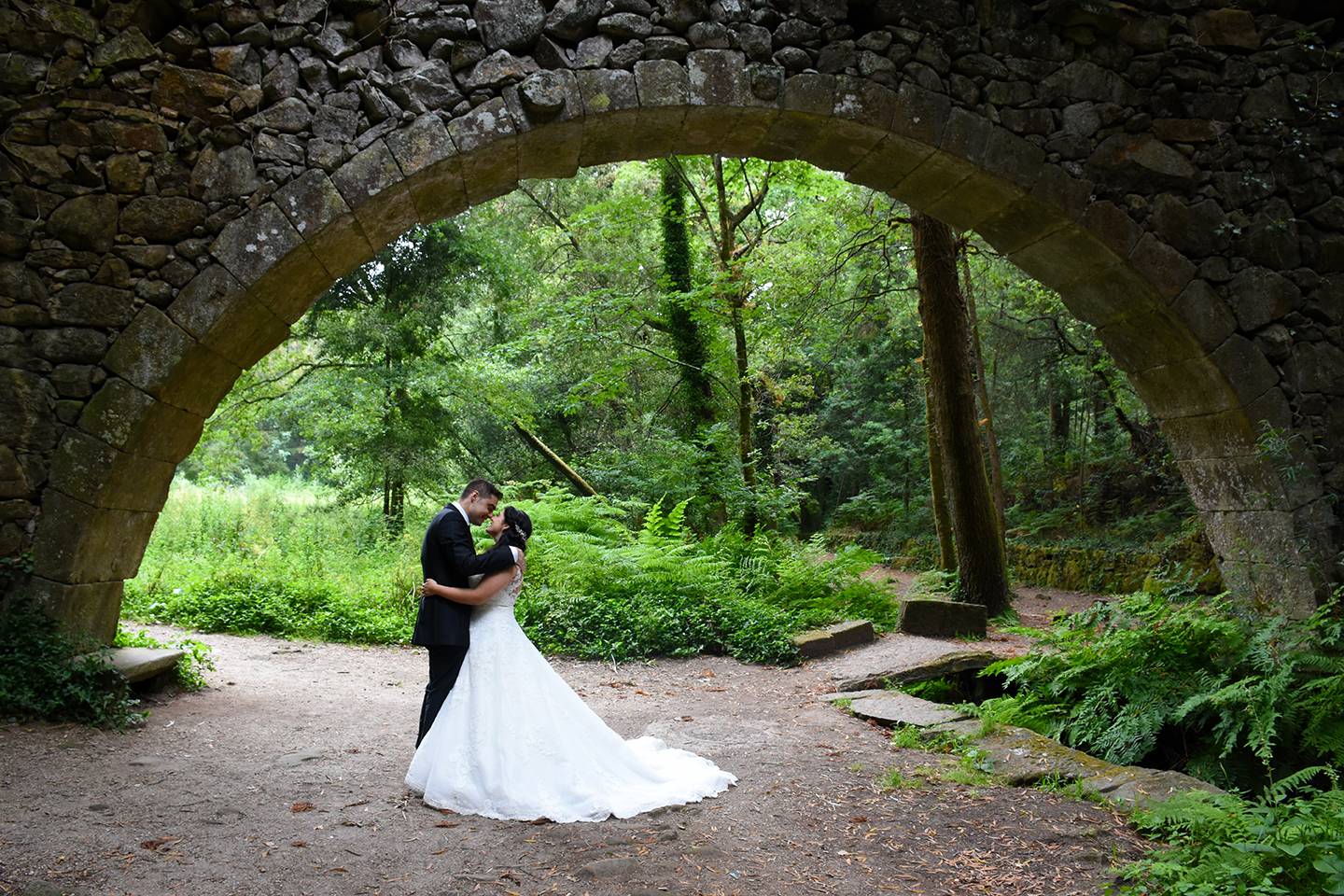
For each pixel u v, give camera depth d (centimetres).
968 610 931
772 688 719
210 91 530
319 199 534
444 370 1477
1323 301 675
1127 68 655
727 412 1596
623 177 1883
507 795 393
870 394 2286
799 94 591
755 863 358
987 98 628
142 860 333
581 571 923
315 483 2042
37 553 515
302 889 318
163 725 527
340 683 702
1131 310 684
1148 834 399
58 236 521
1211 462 705
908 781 470
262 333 575
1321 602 637
